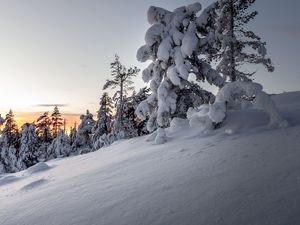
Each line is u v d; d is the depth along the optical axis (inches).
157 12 576.4
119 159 380.5
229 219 120.2
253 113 368.2
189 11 570.3
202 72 605.0
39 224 176.9
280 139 242.8
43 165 589.0
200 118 376.5
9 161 1550.2
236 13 718.5
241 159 208.4
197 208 139.5
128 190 201.5
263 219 113.2
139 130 1111.6
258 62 719.1
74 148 1788.9
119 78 1072.8
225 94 355.9
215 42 585.3
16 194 343.9
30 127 1681.8
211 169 201.8
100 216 161.5
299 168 159.5
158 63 597.0
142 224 136.2
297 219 107.0
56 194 256.1
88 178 295.9
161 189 183.8
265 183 150.1
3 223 202.4
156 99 605.9
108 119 1421.0
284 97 579.2
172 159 272.7
